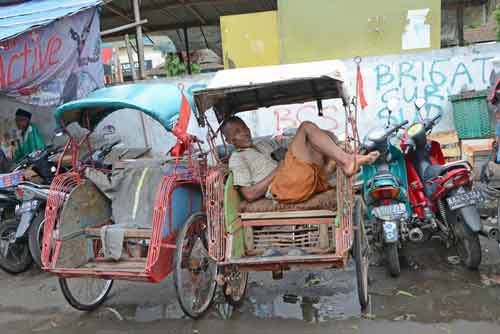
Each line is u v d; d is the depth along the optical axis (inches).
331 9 289.9
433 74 262.4
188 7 412.5
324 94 187.0
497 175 225.8
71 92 243.4
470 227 156.2
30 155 230.1
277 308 154.0
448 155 241.0
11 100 283.0
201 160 164.6
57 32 233.1
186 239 149.7
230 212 146.0
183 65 540.1
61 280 154.1
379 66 265.7
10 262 206.5
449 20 482.6
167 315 156.3
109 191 170.7
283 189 150.5
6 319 163.0
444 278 164.1
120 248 153.1
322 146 144.9
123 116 290.5
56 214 153.6
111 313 161.3
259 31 307.3
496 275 163.3
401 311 143.9
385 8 286.2
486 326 131.9
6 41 209.9
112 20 424.8
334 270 181.5
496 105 165.2
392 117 268.1
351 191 147.0
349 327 137.3
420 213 169.8
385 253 164.9
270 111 277.1
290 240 151.9
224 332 141.3
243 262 136.9
